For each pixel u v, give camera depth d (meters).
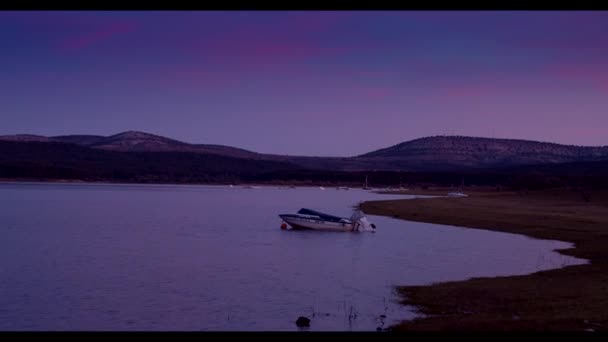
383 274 33.81
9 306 26.27
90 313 25.06
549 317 21.98
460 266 36.47
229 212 94.19
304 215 62.91
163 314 24.83
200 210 98.94
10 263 38.06
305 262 38.78
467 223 66.38
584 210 82.25
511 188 166.50
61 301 27.17
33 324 23.45
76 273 34.31
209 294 28.52
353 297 27.50
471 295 26.88
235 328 22.59
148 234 57.00
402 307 25.27
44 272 34.69
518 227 60.41
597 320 21.42
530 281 30.02
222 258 40.59
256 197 171.75
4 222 69.81
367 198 157.75
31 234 56.09
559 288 27.73
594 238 50.47
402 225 66.50
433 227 63.91
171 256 41.47
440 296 26.94
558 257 39.84
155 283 31.31
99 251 44.06
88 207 103.12
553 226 59.75
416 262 38.44
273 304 26.41
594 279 30.17
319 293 28.58
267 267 36.62
